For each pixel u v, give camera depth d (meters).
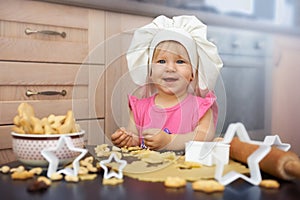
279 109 1.81
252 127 1.70
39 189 0.47
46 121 0.59
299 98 1.84
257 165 0.52
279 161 0.51
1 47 1.13
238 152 0.61
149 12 1.42
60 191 0.47
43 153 0.55
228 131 0.64
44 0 1.20
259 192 0.46
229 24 1.63
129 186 0.49
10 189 0.48
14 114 1.17
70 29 1.27
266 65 1.76
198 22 0.89
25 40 1.18
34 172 0.55
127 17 1.39
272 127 1.79
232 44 1.64
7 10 1.13
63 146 0.57
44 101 1.23
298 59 1.84
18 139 0.58
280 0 1.77
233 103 1.62
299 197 0.44
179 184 0.48
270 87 1.77
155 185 0.49
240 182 0.51
